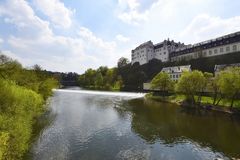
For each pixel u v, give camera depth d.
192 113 55.03
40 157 24.95
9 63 45.53
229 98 57.69
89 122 43.41
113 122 43.91
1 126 22.72
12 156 21.89
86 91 140.62
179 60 157.62
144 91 137.00
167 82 94.44
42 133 34.66
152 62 178.12
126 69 193.50
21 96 32.59
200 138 33.69
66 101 78.56
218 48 134.25
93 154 26.44
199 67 132.88
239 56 117.25
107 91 142.25
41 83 59.03
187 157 26.14
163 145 30.30
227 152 27.75
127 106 67.31
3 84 30.78
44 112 52.59
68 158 25.00
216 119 47.34
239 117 49.25
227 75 54.59
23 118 28.55
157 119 47.34
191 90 66.56
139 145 30.09
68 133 35.09
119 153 27.00
